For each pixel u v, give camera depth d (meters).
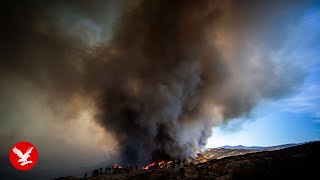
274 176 41.84
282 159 45.78
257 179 43.03
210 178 48.50
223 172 50.88
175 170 59.72
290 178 39.94
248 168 46.62
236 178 45.69
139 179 56.47
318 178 38.03
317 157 43.22
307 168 40.97
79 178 63.38
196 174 53.22
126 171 69.56
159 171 61.19
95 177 62.22
